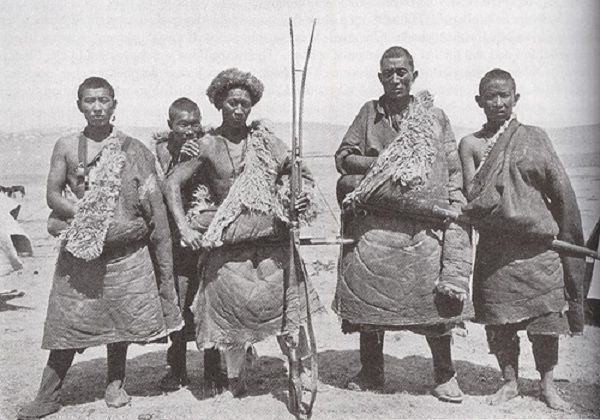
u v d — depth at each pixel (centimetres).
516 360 462
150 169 449
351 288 462
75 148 444
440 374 466
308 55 426
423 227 450
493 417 434
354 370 531
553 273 443
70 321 436
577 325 456
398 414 439
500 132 453
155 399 473
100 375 531
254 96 459
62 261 439
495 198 437
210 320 443
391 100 471
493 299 449
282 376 525
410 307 448
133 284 440
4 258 711
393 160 448
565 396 466
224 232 433
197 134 478
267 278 439
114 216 434
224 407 455
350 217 470
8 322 655
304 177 459
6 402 466
